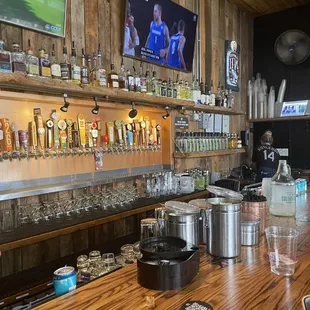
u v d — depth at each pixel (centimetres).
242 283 100
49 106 240
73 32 254
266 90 498
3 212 211
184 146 360
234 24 476
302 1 462
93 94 237
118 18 291
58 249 250
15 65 192
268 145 436
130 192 285
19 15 214
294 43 477
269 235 122
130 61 305
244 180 408
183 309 84
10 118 217
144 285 99
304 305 86
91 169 274
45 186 232
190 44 371
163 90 312
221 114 444
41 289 189
